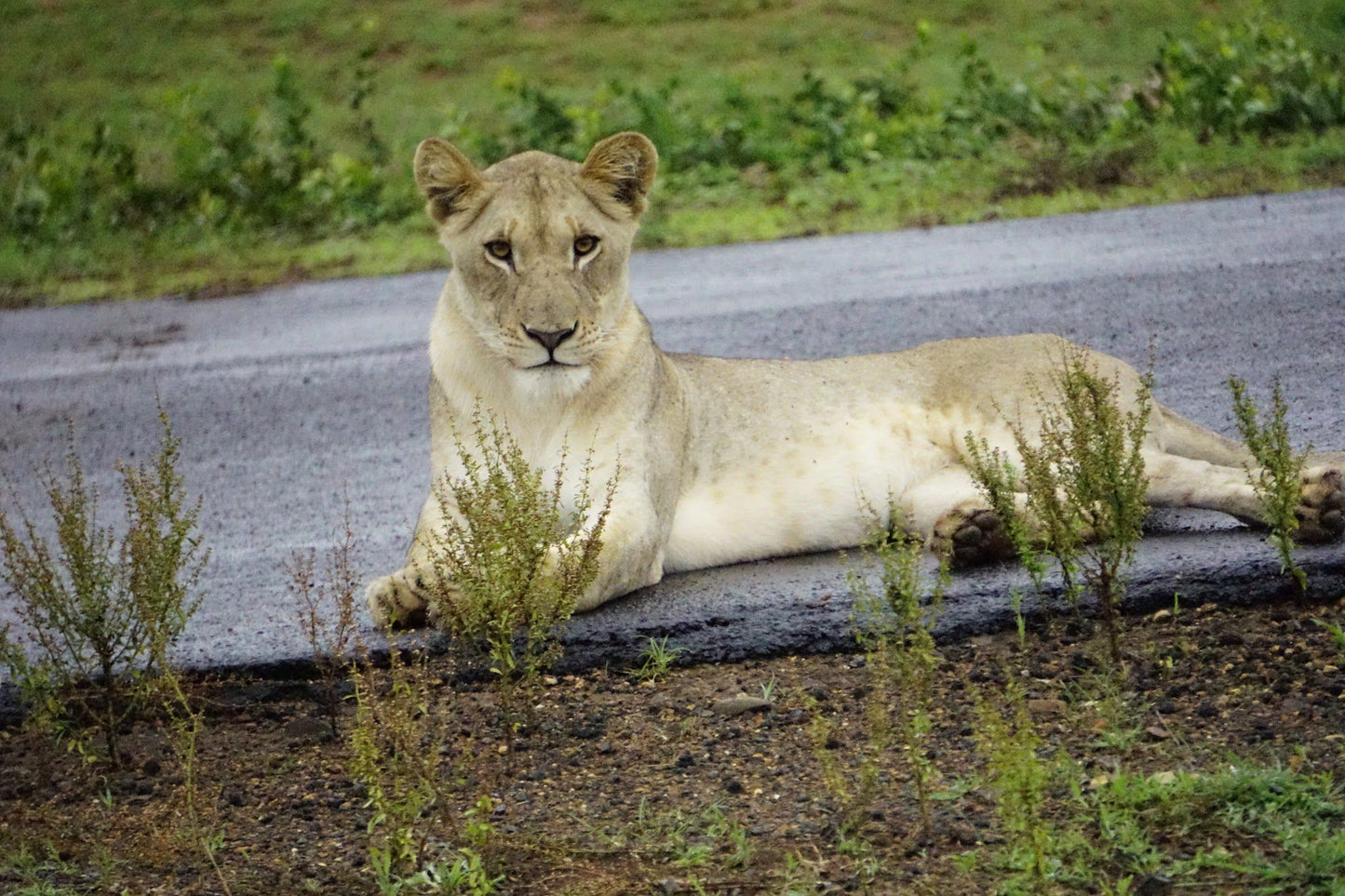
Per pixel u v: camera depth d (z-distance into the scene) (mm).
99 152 34281
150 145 38094
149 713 9227
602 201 10711
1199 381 14383
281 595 11289
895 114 31344
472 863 6691
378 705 8180
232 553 12625
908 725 7355
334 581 11445
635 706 8688
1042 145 27812
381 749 8062
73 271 27078
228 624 10625
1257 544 9625
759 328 18828
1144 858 6191
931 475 11219
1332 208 21578
